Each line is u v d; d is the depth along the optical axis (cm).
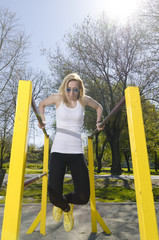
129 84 1425
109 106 1533
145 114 1341
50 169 171
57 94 186
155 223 81
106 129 1636
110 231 243
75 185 171
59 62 1490
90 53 1405
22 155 86
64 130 177
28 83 96
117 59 1366
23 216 315
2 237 76
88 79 1455
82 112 183
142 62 1262
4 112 1177
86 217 309
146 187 85
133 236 226
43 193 236
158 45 1155
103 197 522
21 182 82
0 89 1180
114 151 1605
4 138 1211
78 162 172
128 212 348
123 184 867
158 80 1247
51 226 261
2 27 1194
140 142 91
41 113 191
